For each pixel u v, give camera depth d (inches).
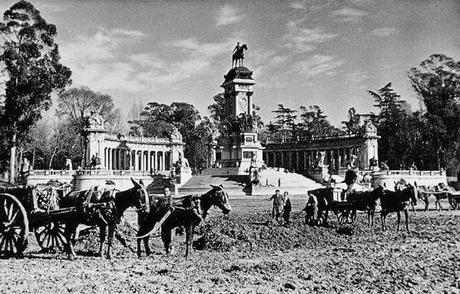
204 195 820.0
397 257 787.4
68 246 767.7
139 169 4495.6
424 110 4018.2
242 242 967.0
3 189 794.8
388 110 4515.3
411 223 1343.5
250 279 606.9
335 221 1322.6
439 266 705.0
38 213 773.3
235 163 3673.7
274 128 6082.7
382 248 900.0
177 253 860.0
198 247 951.6
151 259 777.6
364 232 1162.0
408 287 570.9
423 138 3863.2
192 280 601.9
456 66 3754.9
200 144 5078.7
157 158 4537.4
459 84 3772.1
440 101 3764.8
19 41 2910.9
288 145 4776.1
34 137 4119.1
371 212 1253.1
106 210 768.9
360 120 5123.0
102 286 565.6
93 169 3211.1
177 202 811.4
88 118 3705.7
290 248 953.5
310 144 4562.0
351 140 4111.7
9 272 647.1
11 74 2866.6
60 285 570.9
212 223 1200.2
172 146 4399.6
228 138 3799.2
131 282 589.9
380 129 4451.3
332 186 1318.9
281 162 4896.7
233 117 3826.3
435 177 3474.4
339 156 4355.3
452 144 3782.0
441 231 1158.3
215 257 810.2
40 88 2913.4
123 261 751.1
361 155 3991.1
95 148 3678.6
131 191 770.8
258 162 3651.6
